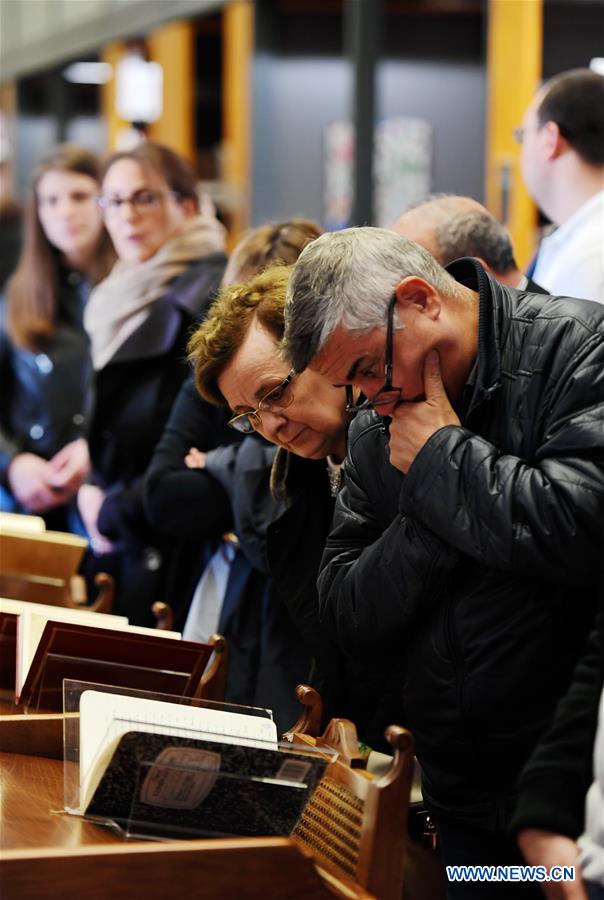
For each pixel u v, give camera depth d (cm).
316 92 812
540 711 269
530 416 269
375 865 245
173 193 552
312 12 805
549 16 660
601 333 270
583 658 252
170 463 430
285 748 253
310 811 274
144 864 222
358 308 265
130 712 275
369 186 669
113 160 558
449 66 743
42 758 316
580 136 449
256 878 228
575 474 258
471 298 279
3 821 256
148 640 336
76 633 336
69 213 642
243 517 387
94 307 556
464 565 274
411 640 286
